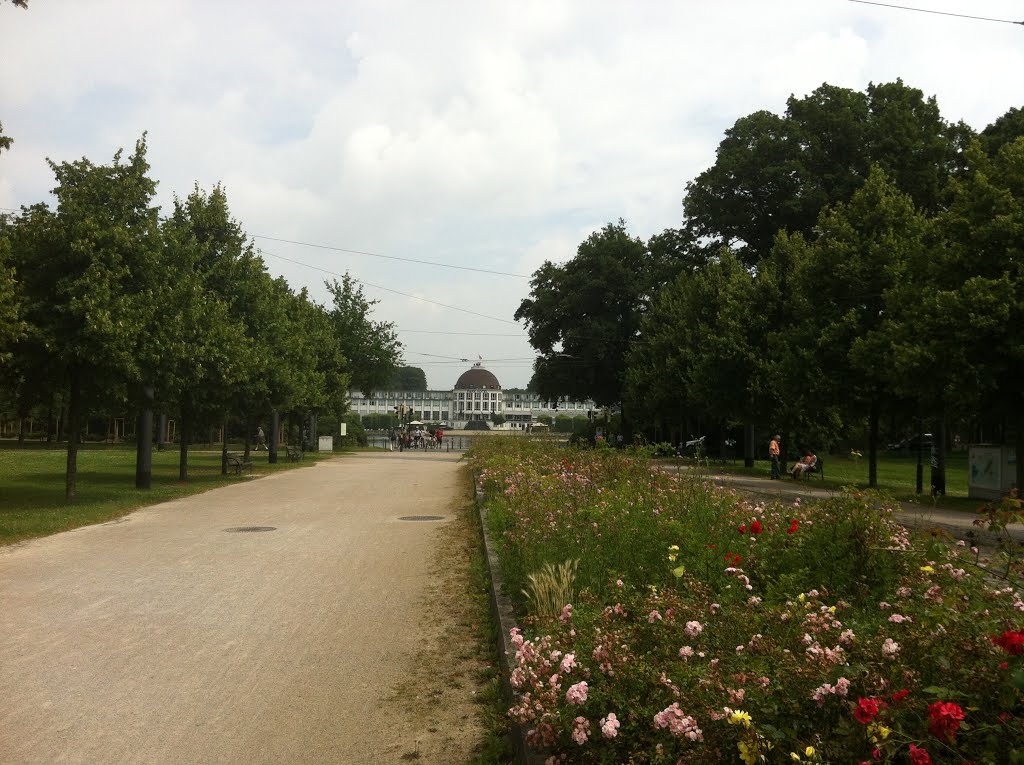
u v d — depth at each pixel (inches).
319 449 1953.7
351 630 277.1
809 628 153.9
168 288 698.2
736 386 1296.8
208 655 247.6
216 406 905.5
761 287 1289.4
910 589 185.5
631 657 148.8
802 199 1603.1
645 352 1902.1
